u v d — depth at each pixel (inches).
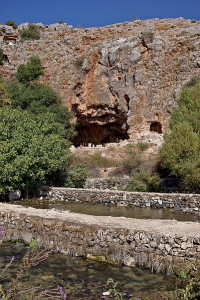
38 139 702.5
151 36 1368.1
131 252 299.9
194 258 271.9
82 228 330.0
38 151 682.2
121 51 1368.1
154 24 1587.1
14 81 1541.6
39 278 266.2
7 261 303.4
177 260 277.3
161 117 1262.3
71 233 334.3
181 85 1244.5
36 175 684.7
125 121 1374.3
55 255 323.3
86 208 605.9
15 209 434.3
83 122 1504.7
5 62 1742.1
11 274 271.4
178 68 1275.8
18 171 641.6
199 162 645.3
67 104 1461.6
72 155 990.4
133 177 820.6
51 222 352.5
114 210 589.3
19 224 379.9
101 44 1471.5
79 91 1445.6
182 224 341.4
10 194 696.4
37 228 360.5
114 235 312.7
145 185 768.3
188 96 847.7
